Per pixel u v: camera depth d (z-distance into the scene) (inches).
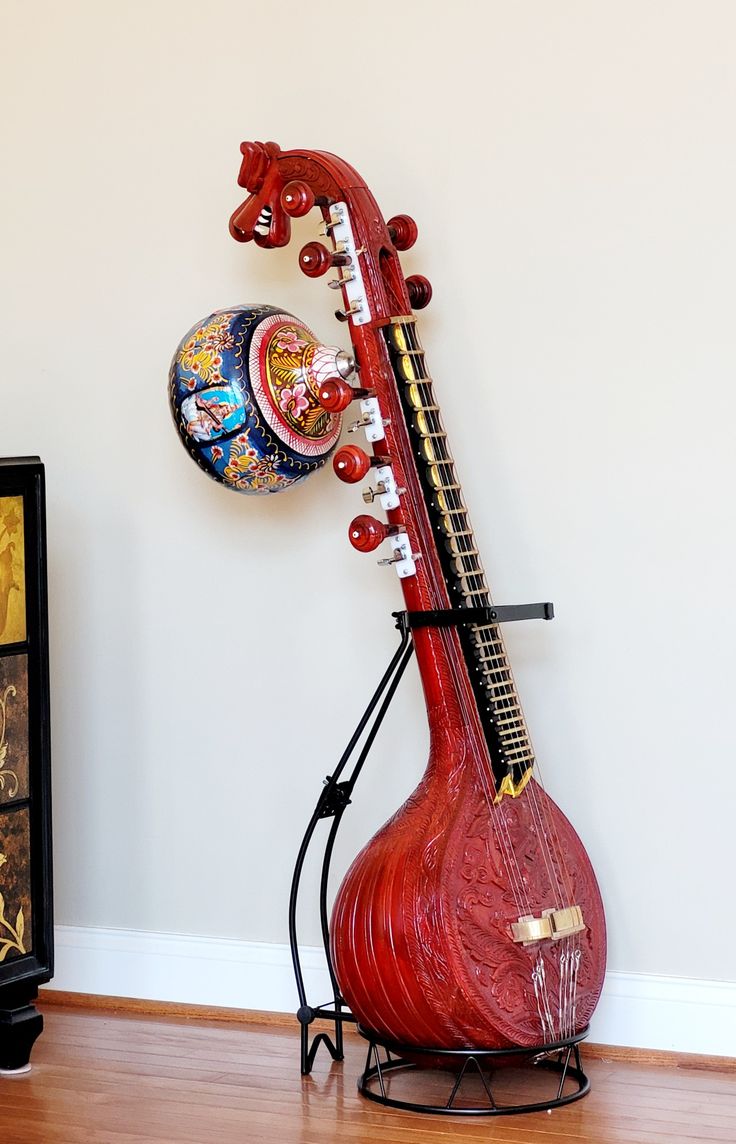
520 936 83.7
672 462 95.3
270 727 108.8
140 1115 85.7
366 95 103.7
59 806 116.3
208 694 111.0
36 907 94.2
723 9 92.9
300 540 107.7
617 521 97.0
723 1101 87.0
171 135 111.0
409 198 102.3
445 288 101.3
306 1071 93.5
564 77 97.3
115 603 114.3
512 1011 83.7
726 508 94.1
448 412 101.5
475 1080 91.1
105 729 114.7
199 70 109.8
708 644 94.8
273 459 93.0
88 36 113.7
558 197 97.9
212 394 91.9
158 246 111.9
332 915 89.8
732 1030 93.5
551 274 98.3
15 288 117.0
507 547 100.2
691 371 94.7
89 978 113.6
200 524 111.1
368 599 105.5
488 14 99.5
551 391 98.6
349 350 105.5
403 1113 85.5
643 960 96.4
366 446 105.0
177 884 111.9
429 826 86.3
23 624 93.5
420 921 83.5
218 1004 109.0
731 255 93.4
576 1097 87.0
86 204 114.3
